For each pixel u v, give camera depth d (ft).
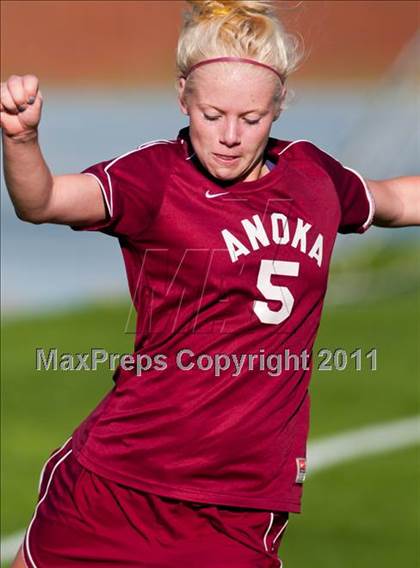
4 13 309.01
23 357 117.70
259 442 41.19
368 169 180.24
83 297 143.64
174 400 40.86
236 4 38.45
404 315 131.75
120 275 155.02
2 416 99.45
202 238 39.50
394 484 82.94
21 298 144.15
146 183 38.91
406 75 200.54
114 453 41.63
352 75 299.79
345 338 123.54
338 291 142.82
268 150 42.73
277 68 38.42
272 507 41.65
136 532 41.88
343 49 306.14
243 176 40.83
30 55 308.19
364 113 214.28
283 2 40.32
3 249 168.25
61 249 168.35
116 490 41.75
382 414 98.78
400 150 182.29
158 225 39.32
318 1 48.26
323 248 41.93
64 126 254.47
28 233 176.55
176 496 41.06
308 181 42.29
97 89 295.89
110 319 132.36
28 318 133.39
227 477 41.29
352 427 95.50
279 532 42.98
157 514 41.52
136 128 250.78
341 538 73.31
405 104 193.06
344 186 43.91
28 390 106.73
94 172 38.11
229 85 37.91
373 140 185.26
